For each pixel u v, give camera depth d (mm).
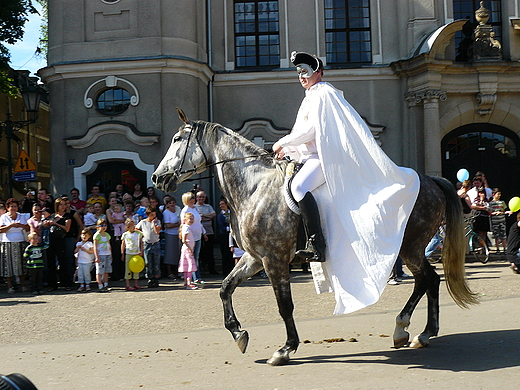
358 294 5742
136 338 7445
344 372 5434
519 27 19453
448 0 19781
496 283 11234
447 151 20375
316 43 20188
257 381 5262
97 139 18031
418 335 6383
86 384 5352
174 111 17875
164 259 14070
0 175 37406
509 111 19672
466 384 4891
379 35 20172
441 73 19141
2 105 38125
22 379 2695
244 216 6164
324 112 5977
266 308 9406
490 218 15797
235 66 20406
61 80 18250
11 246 12430
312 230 5793
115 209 14281
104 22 18156
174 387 5156
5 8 19984
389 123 20031
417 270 6336
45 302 10938
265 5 20438
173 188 6543
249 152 6344
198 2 18859
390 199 5938
